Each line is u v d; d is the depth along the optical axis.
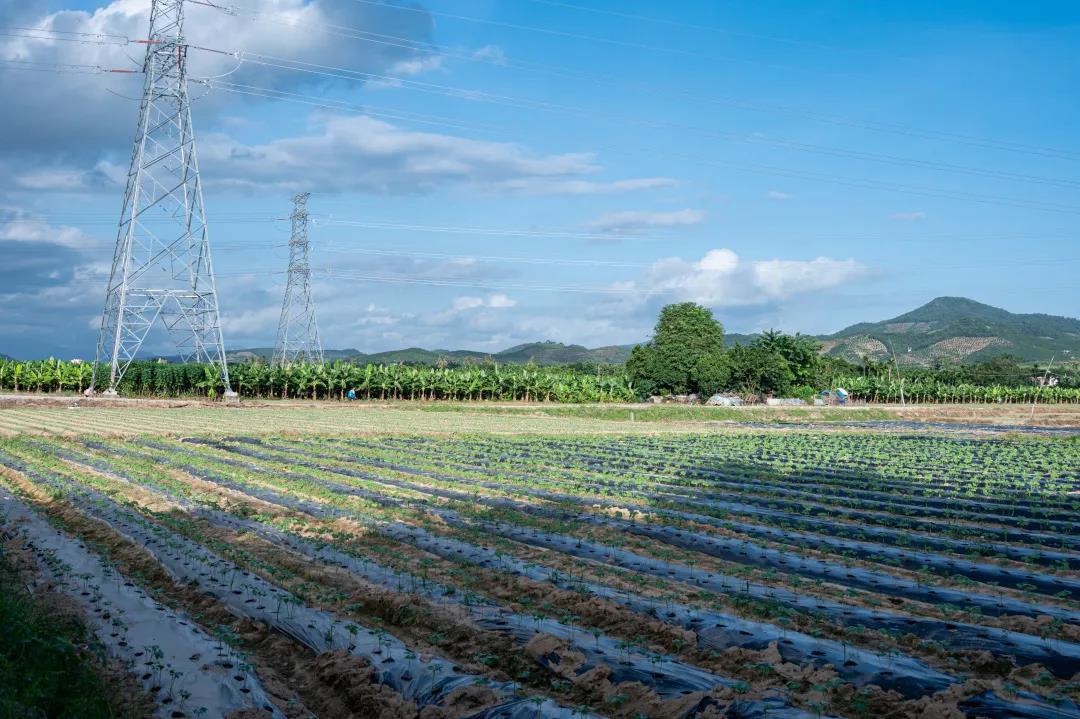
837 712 12.10
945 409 109.69
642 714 11.88
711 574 20.22
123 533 22.77
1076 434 77.69
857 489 37.91
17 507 26.34
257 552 21.47
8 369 79.81
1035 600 18.89
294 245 107.44
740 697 12.23
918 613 17.39
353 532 24.36
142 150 74.19
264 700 12.05
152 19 74.88
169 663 13.38
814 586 19.39
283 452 46.97
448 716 11.66
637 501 32.00
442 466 41.69
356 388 92.00
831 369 138.00
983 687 12.46
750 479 40.78
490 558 20.97
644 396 109.12
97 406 73.81
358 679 12.98
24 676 10.93
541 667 13.56
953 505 33.53
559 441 60.84
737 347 114.25
